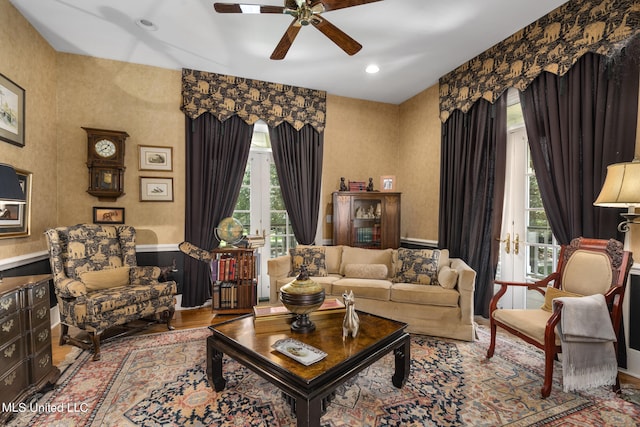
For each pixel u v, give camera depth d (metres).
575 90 2.56
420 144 4.60
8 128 2.62
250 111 4.18
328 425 1.74
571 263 2.44
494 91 3.30
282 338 1.95
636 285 2.29
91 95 3.60
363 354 1.78
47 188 3.29
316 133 4.55
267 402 1.97
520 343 2.85
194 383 2.19
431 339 2.95
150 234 3.84
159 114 3.87
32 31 3.00
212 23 2.95
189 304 3.95
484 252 3.50
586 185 2.48
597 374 2.00
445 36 3.14
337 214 4.37
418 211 4.64
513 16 2.80
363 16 2.81
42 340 2.05
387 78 4.14
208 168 4.01
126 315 2.77
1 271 2.55
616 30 2.29
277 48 2.51
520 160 3.38
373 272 3.60
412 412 1.86
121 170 3.61
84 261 3.02
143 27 3.02
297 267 3.79
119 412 1.86
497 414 1.84
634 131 2.23
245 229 4.53
